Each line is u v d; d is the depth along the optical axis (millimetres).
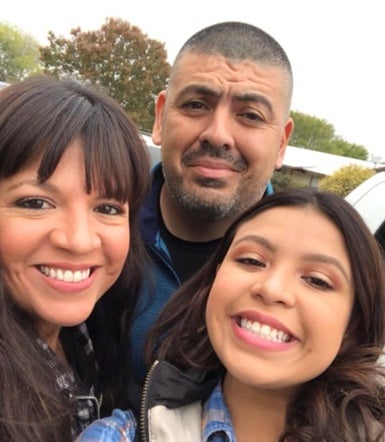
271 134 574
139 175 404
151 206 592
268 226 357
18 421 332
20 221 351
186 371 410
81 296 379
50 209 356
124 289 480
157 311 538
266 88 557
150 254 562
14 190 350
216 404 369
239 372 338
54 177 350
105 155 367
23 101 354
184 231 594
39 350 375
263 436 367
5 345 347
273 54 566
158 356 430
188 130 562
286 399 364
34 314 380
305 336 336
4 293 357
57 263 359
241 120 562
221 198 570
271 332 336
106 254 387
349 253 354
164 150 584
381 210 659
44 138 346
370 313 364
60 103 362
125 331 493
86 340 461
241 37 553
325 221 355
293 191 372
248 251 355
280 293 331
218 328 353
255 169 575
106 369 481
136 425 370
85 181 359
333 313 339
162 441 347
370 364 370
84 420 411
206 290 421
